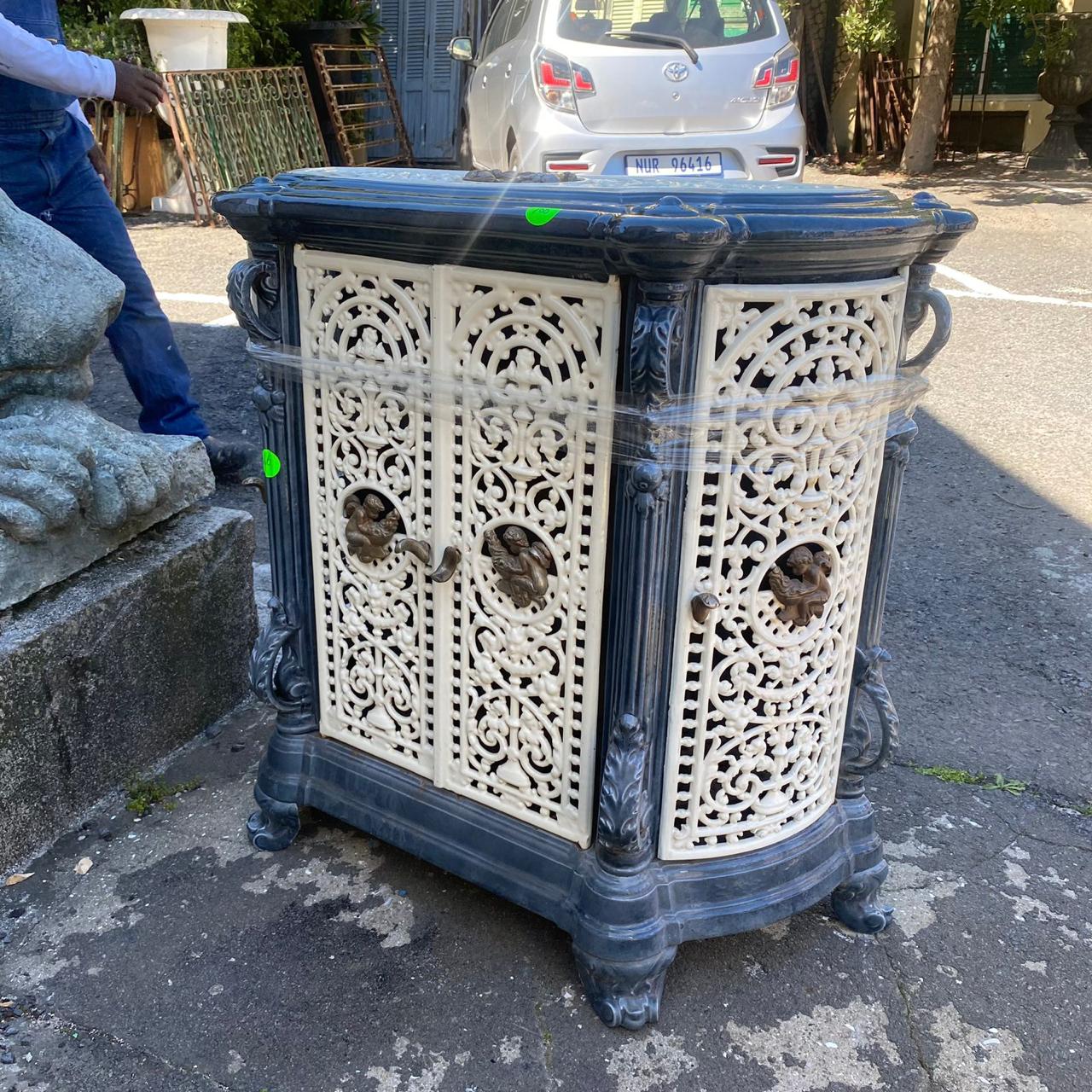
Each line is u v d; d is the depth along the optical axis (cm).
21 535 193
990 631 302
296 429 182
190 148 818
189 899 192
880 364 157
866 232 137
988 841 214
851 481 161
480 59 717
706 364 141
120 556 221
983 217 893
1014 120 1231
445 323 156
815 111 1302
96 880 196
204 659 238
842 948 185
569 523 154
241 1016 168
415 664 181
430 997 172
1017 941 187
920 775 236
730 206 137
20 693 192
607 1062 161
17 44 265
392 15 1088
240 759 233
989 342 579
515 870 175
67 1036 164
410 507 171
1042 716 262
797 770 172
